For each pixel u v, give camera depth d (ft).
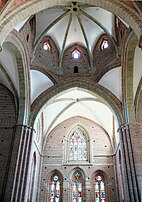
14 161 52.90
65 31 72.28
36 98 65.36
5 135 57.41
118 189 71.61
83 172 76.79
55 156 80.48
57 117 84.33
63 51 74.28
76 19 70.03
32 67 63.57
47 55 70.44
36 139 72.90
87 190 73.20
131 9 37.73
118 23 63.87
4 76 61.46
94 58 72.23
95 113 84.58
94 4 42.37
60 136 84.99
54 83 67.87
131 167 50.65
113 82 64.80
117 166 74.08
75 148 82.94
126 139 54.90
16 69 59.06
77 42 75.87
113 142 80.64
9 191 49.39
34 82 65.16
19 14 39.14
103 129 85.92
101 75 66.54
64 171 77.20
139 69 56.54
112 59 65.26
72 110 86.07
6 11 37.45
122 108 60.95
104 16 66.49
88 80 67.67
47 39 72.59
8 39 49.73
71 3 64.64
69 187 74.43
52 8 65.31
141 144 53.21
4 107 61.36
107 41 70.85
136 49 54.08
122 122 59.00
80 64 72.23
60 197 72.95
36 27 68.13
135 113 57.31
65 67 71.87
